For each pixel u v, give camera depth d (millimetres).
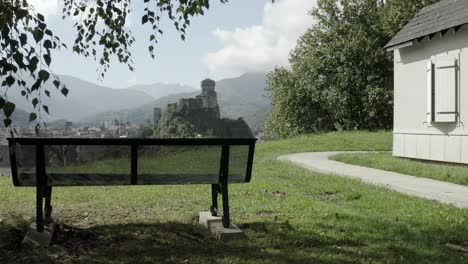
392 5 36469
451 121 12906
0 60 3416
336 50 37688
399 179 10117
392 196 7629
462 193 8242
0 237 4504
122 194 7652
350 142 21734
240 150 5098
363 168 12352
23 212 5922
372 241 4699
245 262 3949
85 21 6574
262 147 21719
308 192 8055
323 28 39375
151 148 4781
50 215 5129
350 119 38469
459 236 5051
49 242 4418
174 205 6605
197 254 4172
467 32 12492
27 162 4520
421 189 8648
